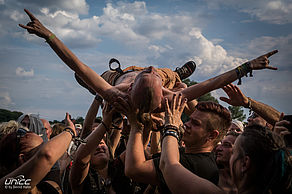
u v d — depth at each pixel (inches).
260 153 58.6
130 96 105.0
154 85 97.3
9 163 78.7
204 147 93.6
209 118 92.3
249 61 111.5
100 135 101.8
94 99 135.6
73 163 101.1
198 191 62.4
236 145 64.4
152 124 100.8
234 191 88.2
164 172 72.7
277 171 56.6
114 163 109.9
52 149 73.5
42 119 144.0
